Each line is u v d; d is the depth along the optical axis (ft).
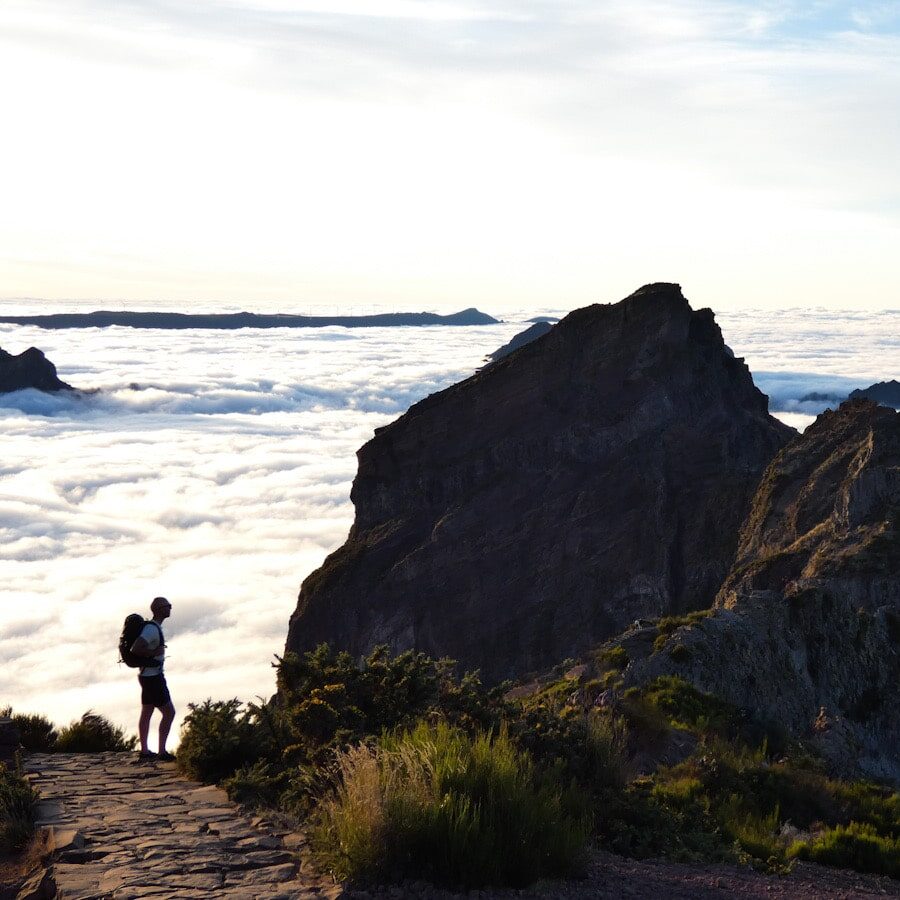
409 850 24.99
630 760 51.19
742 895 29.01
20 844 29.84
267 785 34.63
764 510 277.03
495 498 397.80
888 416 247.29
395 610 379.96
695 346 423.64
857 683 98.07
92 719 54.90
